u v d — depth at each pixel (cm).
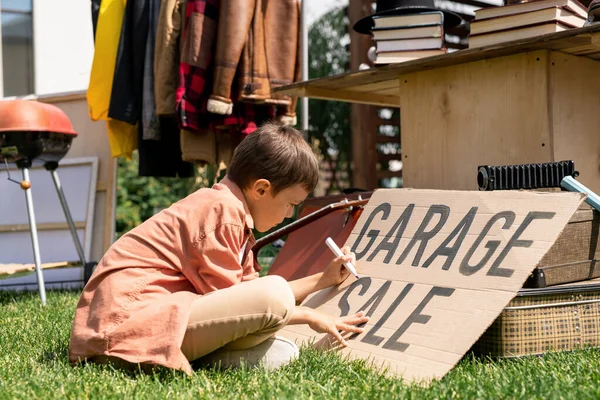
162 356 160
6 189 422
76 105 433
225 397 142
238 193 181
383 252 202
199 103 353
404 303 181
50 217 417
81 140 430
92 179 419
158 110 361
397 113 626
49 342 210
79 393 145
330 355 177
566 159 242
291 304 166
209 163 378
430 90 275
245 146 182
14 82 539
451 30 521
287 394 141
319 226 249
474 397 136
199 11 347
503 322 172
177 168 403
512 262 168
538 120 240
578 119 248
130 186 721
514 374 154
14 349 201
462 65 262
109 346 165
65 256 411
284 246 256
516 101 246
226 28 344
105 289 171
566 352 176
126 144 395
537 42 226
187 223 174
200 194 179
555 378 148
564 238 186
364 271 202
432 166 275
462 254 180
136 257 174
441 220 195
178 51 364
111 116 371
